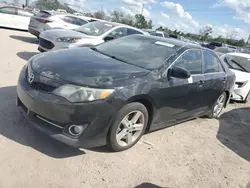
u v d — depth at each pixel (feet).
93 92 9.50
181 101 13.37
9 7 46.03
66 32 24.23
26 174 8.74
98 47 15.15
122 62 12.42
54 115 9.47
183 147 13.20
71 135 9.66
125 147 11.32
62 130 9.61
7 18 45.68
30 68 11.01
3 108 12.80
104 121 9.86
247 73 25.34
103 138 10.26
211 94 16.26
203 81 14.76
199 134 15.38
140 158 11.19
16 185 8.18
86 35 24.72
